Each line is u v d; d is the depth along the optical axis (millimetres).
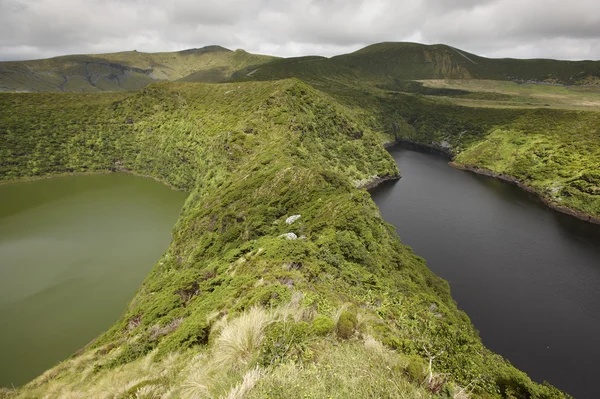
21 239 77875
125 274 63812
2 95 151000
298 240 30891
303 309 10836
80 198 106688
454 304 39750
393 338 8750
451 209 87062
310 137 103875
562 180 95125
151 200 104938
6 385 39688
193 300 24422
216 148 94562
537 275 57062
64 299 56062
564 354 40312
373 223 42781
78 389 16188
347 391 6008
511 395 7500
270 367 6945
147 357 14742
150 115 144125
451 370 7637
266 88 123375
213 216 58594
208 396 7293
